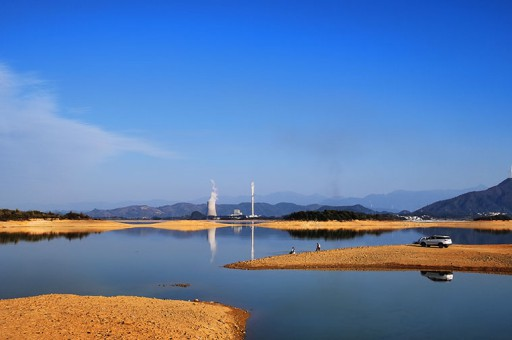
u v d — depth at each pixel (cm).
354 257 4828
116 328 1844
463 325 2322
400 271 4169
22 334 1650
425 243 5819
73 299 2497
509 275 3916
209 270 4497
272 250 6938
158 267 4788
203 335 1950
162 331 1883
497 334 2159
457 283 3531
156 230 14600
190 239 9775
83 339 1669
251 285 3566
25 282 3828
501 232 14275
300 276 3981
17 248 7319
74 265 4997
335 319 2466
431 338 2103
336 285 3506
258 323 2392
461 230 16050
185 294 3244
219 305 2792
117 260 5516
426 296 3050
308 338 2119
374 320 2434
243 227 17425
